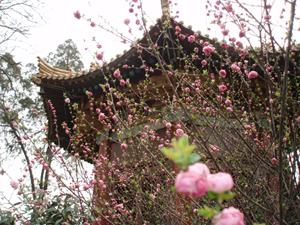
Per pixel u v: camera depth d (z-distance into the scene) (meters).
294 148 2.33
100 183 3.14
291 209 2.72
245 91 5.27
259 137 3.63
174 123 5.27
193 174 0.67
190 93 4.89
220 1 2.67
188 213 3.12
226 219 0.75
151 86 5.69
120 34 2.64
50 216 3.63
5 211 3.56
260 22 2.40
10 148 11.95
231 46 3.41
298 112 2.50
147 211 3.76
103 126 6.77
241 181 3.06
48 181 3.79
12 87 12.85
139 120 5.81
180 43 4.85
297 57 3.86
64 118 7.43
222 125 3.68
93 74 5.75
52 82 6.27
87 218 3.67
